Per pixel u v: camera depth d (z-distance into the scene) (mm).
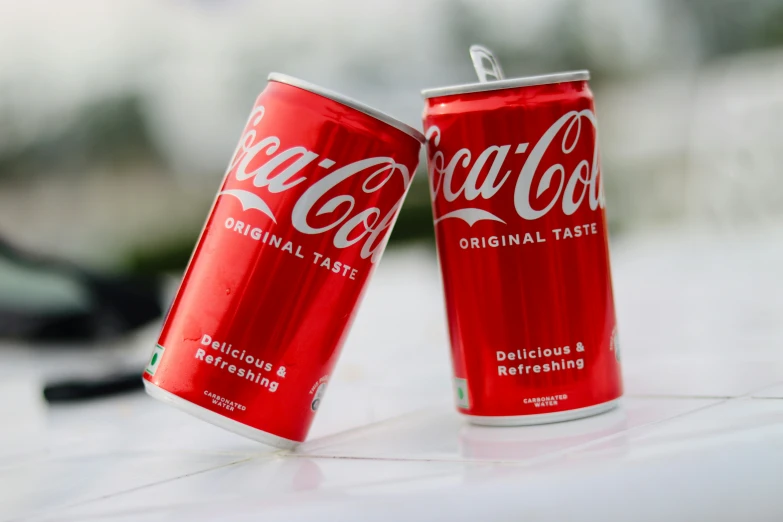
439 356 644
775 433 375
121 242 2256
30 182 2314
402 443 441
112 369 612
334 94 443
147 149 2354
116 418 528
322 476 396
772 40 2389
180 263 2227
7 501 398
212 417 442
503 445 420
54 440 489
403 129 450
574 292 456
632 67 2438
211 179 2350
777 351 528
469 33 2314
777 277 848
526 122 451
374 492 371
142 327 731
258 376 442
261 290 442
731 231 1302
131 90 2354
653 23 2469
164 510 373
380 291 1174
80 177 2326
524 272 454
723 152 1344
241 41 2350
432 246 1776
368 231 450
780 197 1271
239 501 375
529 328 454
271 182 442
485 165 454
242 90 2359
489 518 359
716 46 2422
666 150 1854
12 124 2311
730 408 422
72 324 707
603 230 467
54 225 2264
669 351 566
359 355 675
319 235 443
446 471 385
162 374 447
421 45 2271
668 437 387
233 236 445
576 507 359
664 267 1076
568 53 2459
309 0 2279
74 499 394
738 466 365
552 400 453
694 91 2100
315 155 441
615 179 1935
